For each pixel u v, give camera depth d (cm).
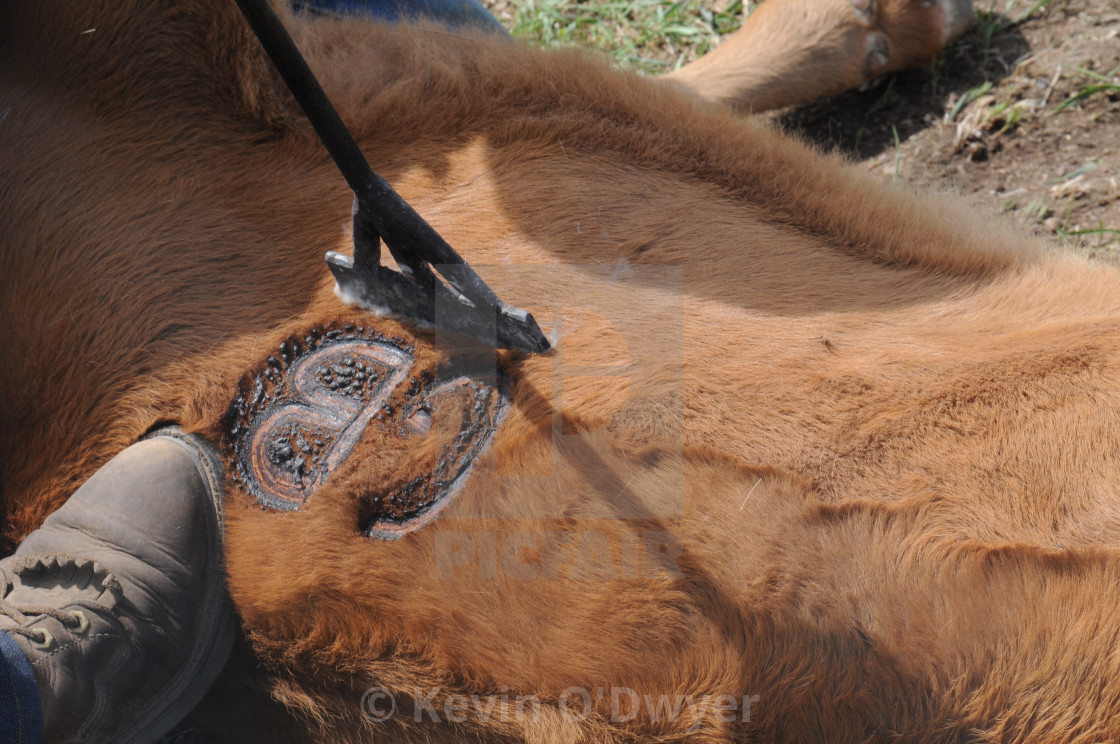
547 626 115
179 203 124
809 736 114
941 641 112
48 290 123
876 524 114
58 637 113
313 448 119
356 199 114
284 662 118
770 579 113
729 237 124
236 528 118
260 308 122
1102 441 114
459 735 117
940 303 122
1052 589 111
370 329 121
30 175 125
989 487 113
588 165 126
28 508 122
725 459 115
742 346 119
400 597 116
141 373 122
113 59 125
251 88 125
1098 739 111
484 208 125
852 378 117
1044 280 123
